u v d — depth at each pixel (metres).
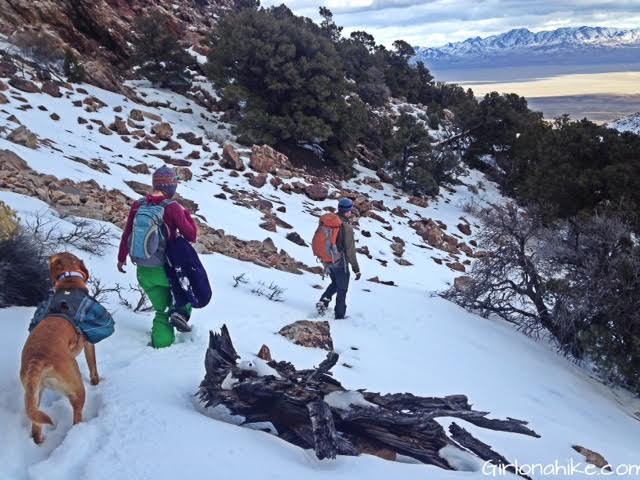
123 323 6.25
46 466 3.51
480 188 36.50
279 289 10.49
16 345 5.20
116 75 31.77
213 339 5.06
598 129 25.17
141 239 5.47
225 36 31.95
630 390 11.47
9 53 25.97
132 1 39.06
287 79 30.19
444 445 4.53
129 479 3.39
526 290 13.50
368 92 48.25
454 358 9.02
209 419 4.31
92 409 4.32
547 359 11.34
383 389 6.46
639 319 11.66
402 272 17.16
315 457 4.10
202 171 21.89
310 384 4.85
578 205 23.75
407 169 33.41
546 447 5.91
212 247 12.18
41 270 6.48
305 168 28.81
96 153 19.20
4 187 10.47
